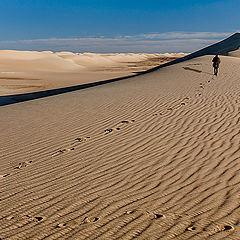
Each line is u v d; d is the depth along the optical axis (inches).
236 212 153.7
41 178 219.3
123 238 137.3
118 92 616.7
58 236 142.9
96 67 3344.0
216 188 183.2
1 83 1409.9
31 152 282.0
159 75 930.7
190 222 147.2
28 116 439.5
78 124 372.5
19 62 3053.6
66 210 169.0
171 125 335.3
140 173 215.0
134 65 3809.1
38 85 1337.4
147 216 155.4
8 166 250.5
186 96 514.0
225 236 133.3
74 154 266.4
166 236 136.3
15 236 145.6
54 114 439.5
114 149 271.3
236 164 217.2
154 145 273.7
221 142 266.2
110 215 159.3
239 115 353.7
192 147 260.2
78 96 603.5
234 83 647.1
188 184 191.8
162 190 185.8
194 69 977.5
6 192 199.5
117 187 194.9
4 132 359.6
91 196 184.4
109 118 392.8
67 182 208.8
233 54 1807.3
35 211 170.6
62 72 2326.5
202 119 349.7
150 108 435.2
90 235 141.8
